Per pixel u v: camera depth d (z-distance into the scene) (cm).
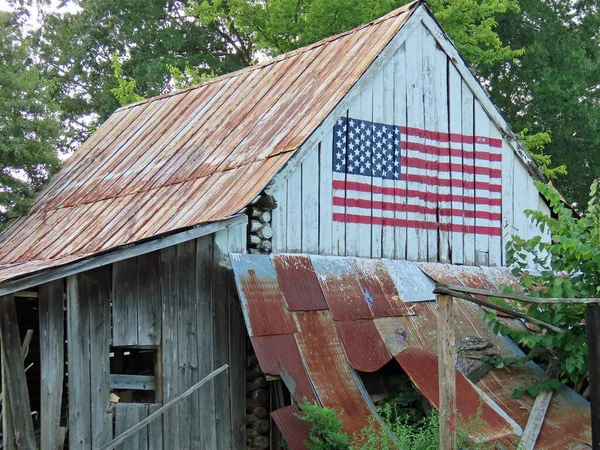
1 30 2111
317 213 1459
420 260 1599
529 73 3338
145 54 3400
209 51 3519
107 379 1253
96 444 1232
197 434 1308
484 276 1655
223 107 1806
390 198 1566
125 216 1573
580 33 3497
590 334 1110
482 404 1312
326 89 1563
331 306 1378
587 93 3394
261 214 1380
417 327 1441
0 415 1348
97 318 1249
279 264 1380
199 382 1243
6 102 1988
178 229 1256
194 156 1662
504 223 1731
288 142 1464
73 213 1753
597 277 1370
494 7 2883
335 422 1164
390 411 1279
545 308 1360
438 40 1656
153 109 2078
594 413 1096
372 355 1345
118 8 3381
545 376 1413
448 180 1656
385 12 2820
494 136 1731
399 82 1596
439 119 1653
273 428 1375
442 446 1077
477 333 1515
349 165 1512
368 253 1522
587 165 3438
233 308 1361
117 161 1892
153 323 1288
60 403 1221
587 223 1388
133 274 1281
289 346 1289
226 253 1359
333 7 2805
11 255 1706
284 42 3014
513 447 1288
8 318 1212
